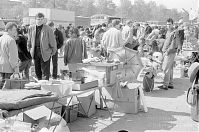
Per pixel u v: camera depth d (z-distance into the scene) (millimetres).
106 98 6711
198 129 5570
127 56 6719
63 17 34625
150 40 13562
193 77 6094
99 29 12562
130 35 9672
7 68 6090
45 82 4781
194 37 19156
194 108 6090
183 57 12383
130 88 6566
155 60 9766
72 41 8031
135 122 5949
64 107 5672
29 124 3838
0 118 3539
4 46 6051
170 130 5496
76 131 5344
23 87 4680
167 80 9211
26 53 8117
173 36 8922
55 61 9266
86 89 5258
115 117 6258
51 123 4363
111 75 6141
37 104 3717
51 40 7152
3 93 3896
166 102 7621
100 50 9969
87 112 6199
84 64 6129
